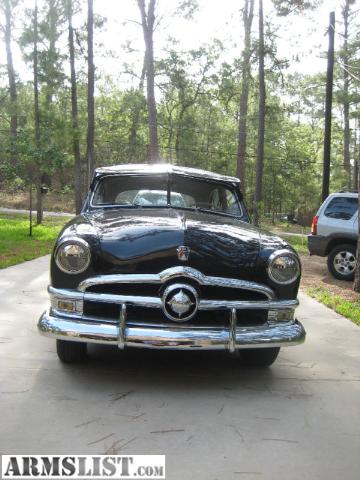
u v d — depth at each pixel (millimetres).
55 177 48219
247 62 24891
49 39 24250
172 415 3623
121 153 44625
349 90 38156
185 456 3059
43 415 3512
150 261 3973
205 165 41406
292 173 42625
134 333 3838
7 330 5551
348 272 10562
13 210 34000
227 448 3180
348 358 5219
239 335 3977
